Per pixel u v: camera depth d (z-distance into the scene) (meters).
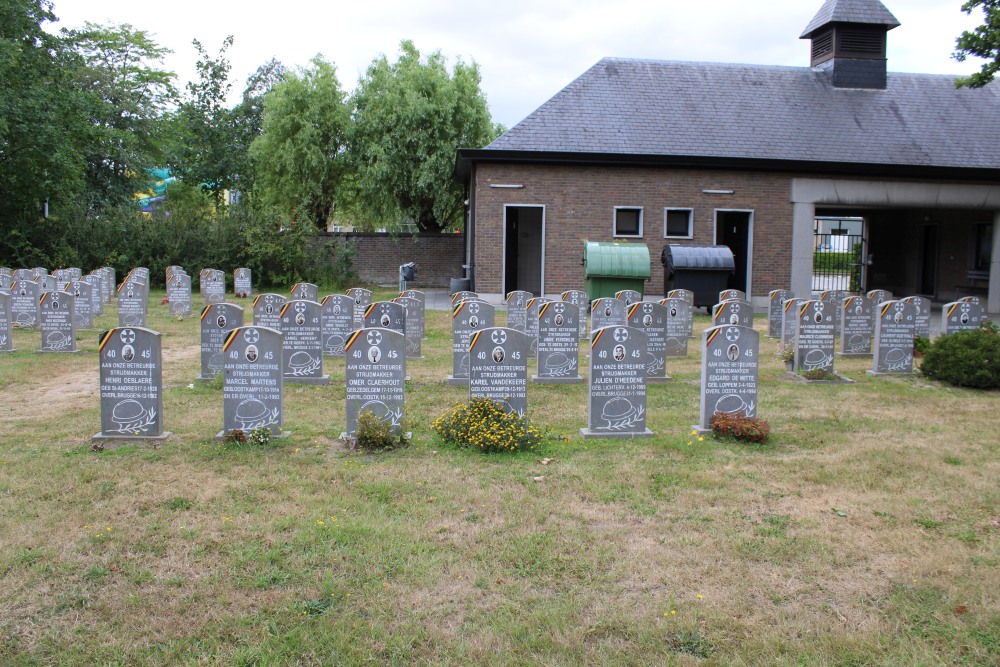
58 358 14.30
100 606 5.16
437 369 13.80
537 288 29.22
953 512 6.92
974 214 27.88
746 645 4.79
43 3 28.45
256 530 6.34
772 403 11.32
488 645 4.79
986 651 4.73
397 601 5.28
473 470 7.92
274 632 4.89
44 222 29.61
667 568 5.80
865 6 27.16
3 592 5.30
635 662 4.63
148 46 45.78
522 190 24.12
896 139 25.48
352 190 37.09
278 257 30.36
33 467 7.78
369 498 7.11
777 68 27.69
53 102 26.95
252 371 8.80
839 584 5.58
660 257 24.69
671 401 11.39
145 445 8.60
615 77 26.22
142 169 41.84
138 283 17.92
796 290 25.14
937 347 13.20
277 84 36.69
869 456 8.61
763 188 24.73
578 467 8.05
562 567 5.80
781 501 7.18
